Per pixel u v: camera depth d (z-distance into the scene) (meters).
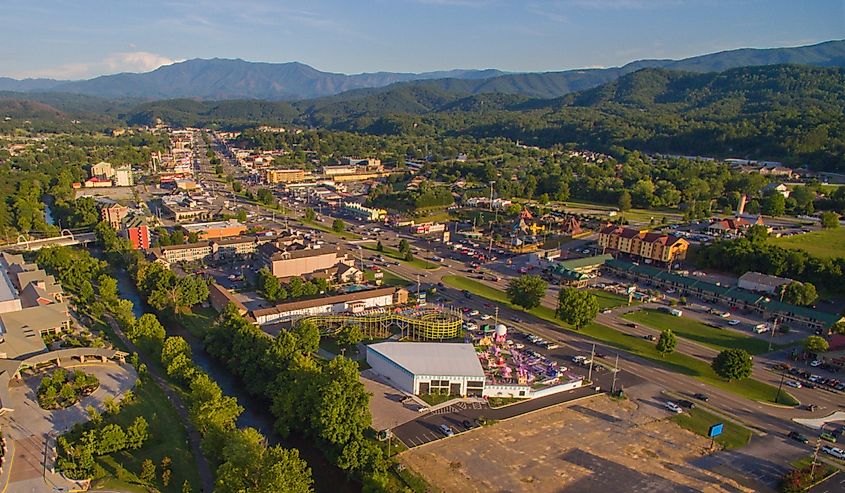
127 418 141.50
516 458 133.00
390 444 135.88
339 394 135.00
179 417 146.25
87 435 125.81
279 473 103.69
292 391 142.75
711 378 178.00
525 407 157.50
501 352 187.12
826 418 155.25
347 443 131.00
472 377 161.12
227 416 132.25
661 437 144.50
